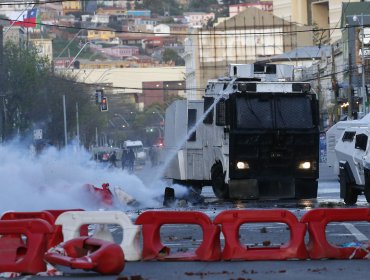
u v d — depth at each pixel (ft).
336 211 107.14
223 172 222.69
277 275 94.89
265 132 219.00
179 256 107.04
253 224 155.94
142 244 114.21
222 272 97.50
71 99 652.48
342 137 213.05
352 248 107.45
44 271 97.91
